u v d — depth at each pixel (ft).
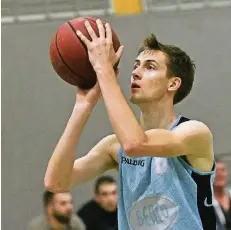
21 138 36.70
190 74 15.51
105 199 31.04
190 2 38.17
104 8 37.81
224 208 29.86
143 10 37.91
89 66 14.46
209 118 36.99
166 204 14.42
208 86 37.29
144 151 13.60
